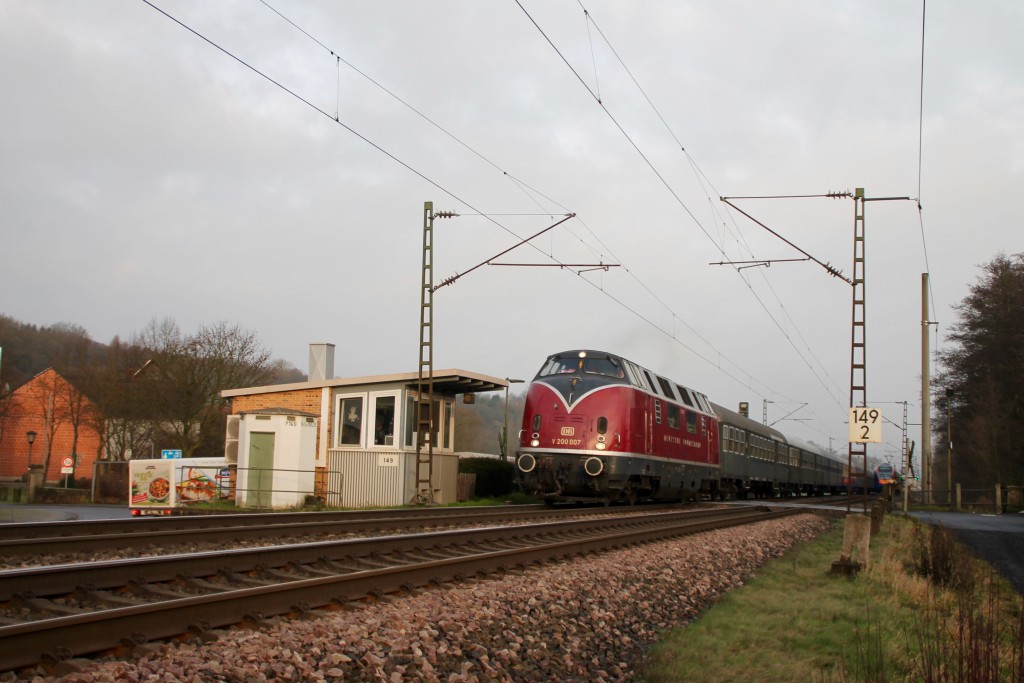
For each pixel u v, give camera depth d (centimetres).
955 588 1479
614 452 2498
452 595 975
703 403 3481
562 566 1262
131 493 2702
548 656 848
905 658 926
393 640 773
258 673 638
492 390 3048
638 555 1457
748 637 1036
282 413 2702
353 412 2898
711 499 3747
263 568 1020
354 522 1686
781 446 4981
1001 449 5466
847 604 1262
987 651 773
